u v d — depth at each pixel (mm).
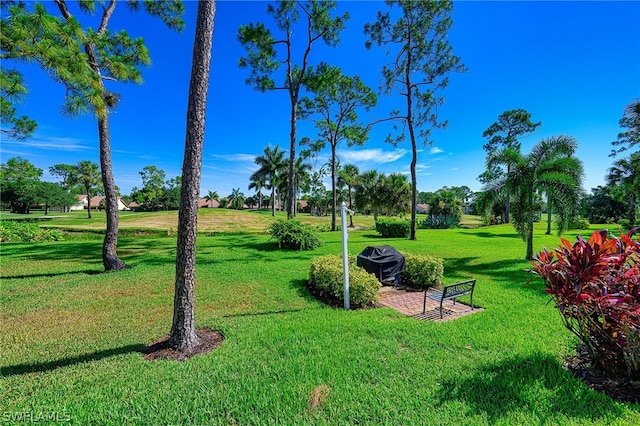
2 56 4785
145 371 3281
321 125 20672
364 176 28672
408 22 14070
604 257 2643
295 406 2631
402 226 18062
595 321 2889
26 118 6746
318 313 5301
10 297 6188
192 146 3824
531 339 3945
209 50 3906
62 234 17656
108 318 5090
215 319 4992
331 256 8156
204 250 12430
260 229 24422
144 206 55219
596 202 34438
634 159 22297
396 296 6586
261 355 3619
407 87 15273
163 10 9422
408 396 2742
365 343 3932
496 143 30781
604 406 2529
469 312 5332
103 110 6113
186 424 2432
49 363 3514
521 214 10445
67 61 5141
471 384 2916
